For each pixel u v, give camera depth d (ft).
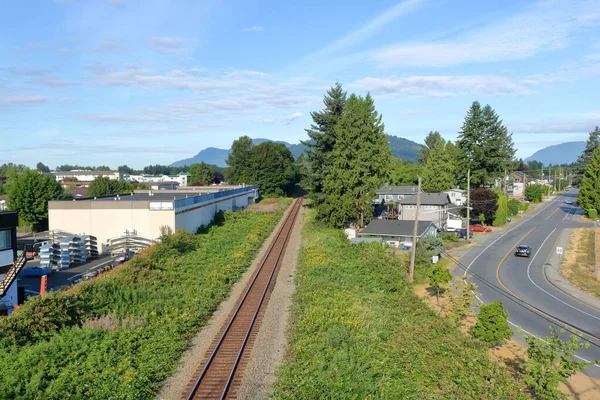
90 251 111.65
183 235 110.63
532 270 110.42
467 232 150.71
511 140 273.13
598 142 307.17
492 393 42.42
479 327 59.67
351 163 144.66
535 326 70.23
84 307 61.11
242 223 156.97
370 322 61.46
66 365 45.80
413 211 171.01
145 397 40.83
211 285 77.87
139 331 55.11
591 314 76.95
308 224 160.97
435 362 49.88
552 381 42.83
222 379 44.65
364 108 167.84
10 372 42.32
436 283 80.02
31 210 160.66
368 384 42.45
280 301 72.02
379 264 95.45
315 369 45.73
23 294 75.82
